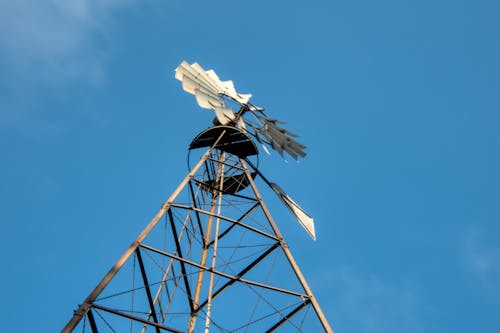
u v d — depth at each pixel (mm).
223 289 19766
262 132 27672
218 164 25281
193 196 22359
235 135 25859
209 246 22359
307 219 25828
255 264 20172
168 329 15320
